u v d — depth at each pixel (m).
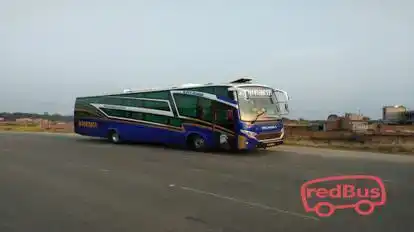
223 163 13.98
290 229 5.67
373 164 13.77
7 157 15.93
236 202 7.47
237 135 16.91
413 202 7.46
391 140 26.03
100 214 6.60
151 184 9.49
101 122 25.39
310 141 27.08
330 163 14.01
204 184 9.48
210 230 5.64
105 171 11.83
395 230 5.61
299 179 10.22
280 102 18.30
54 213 6.69
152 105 21.75
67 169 12.28
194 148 19.25
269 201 7.54
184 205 7.23
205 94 18.66
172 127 20.39
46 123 59.47
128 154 17.39
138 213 6.65
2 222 6.14
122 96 23.98
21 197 8.00
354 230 5.62
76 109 27.59
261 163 13.99
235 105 17.03
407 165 13.51
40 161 14.52
